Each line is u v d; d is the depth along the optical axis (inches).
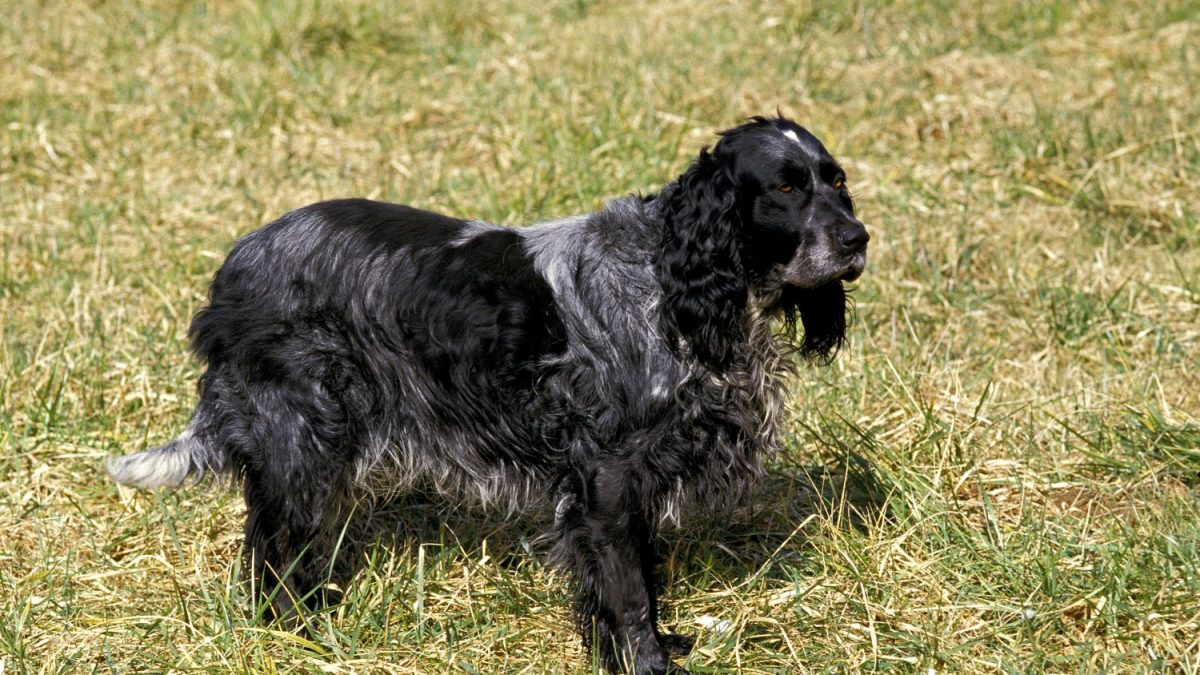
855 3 580.4
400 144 486.0
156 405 336.8
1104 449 313.1
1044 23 563.8
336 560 280.5
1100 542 276.8
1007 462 308.2
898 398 329.7
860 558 273.0
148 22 589.9
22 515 295.9
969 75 521.0
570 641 259.6
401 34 575.8
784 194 244.7
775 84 520.1
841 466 306.2
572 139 472.4
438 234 259.8
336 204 266.2
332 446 254.5
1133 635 246.5
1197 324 368.2
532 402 252.2
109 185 460.8
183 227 433.1
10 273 399.5
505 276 252.1
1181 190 438.9
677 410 247.4
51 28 586.6
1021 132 476.7
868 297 386.0
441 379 254.4
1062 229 428.1
